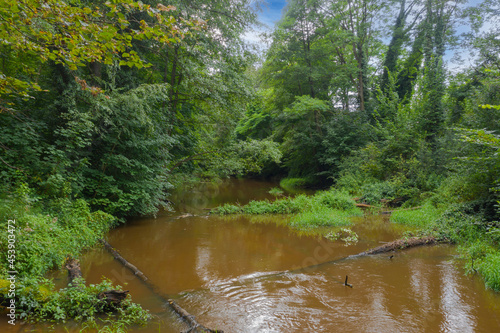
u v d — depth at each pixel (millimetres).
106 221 7969
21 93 4129
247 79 13273
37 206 6188
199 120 13945
